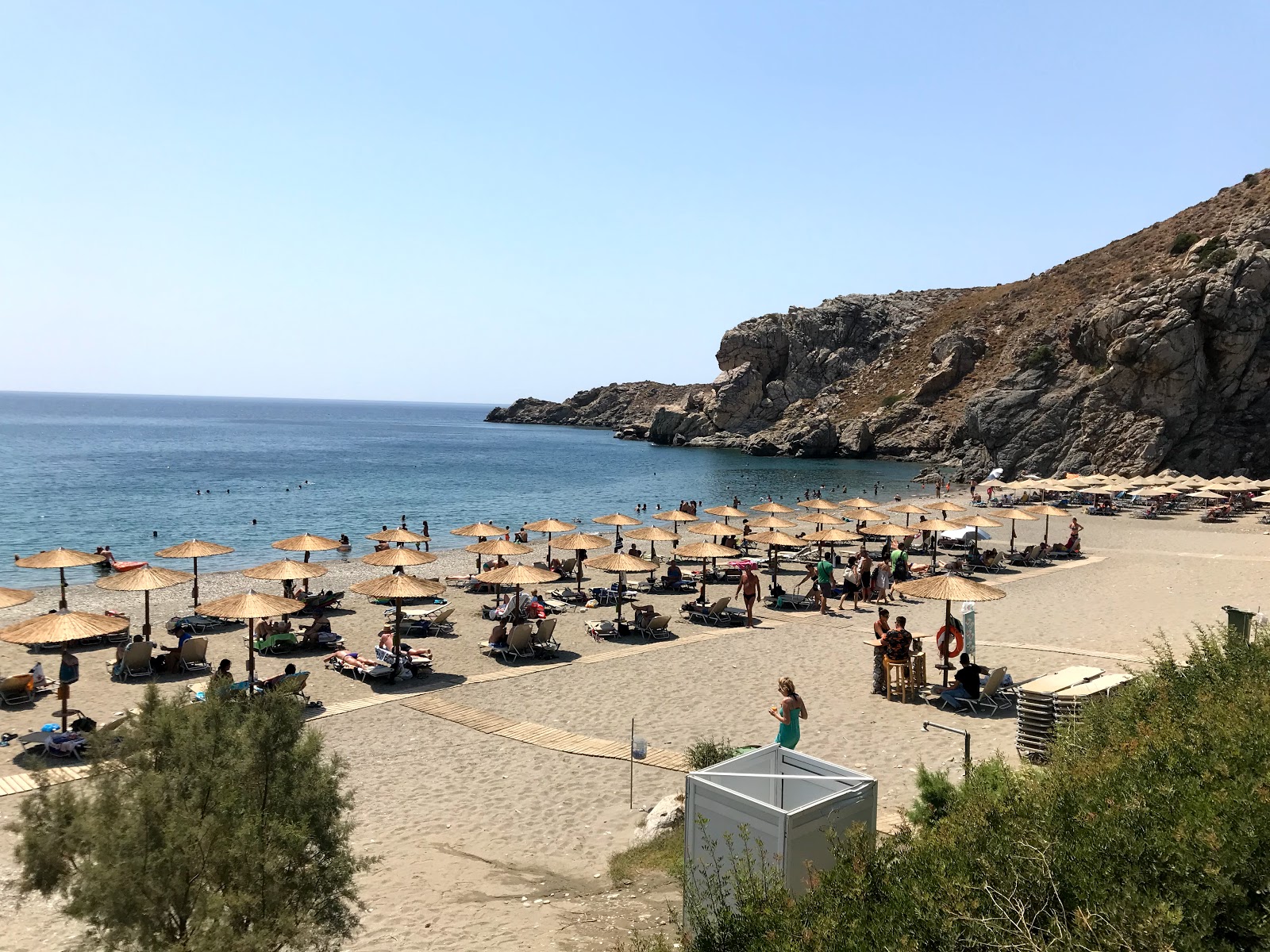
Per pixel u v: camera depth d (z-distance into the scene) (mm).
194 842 5980
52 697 16141
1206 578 26828
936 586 15828
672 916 7141
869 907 4832
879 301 131500
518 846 10289
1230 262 63938
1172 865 4527
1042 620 21641
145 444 113812
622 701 15930
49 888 6453
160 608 24703
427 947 7832
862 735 13703
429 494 63719
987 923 4277
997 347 101938
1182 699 8367
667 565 32000
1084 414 67312
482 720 14867
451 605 25016
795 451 105125
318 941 6391
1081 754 7770
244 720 6977
